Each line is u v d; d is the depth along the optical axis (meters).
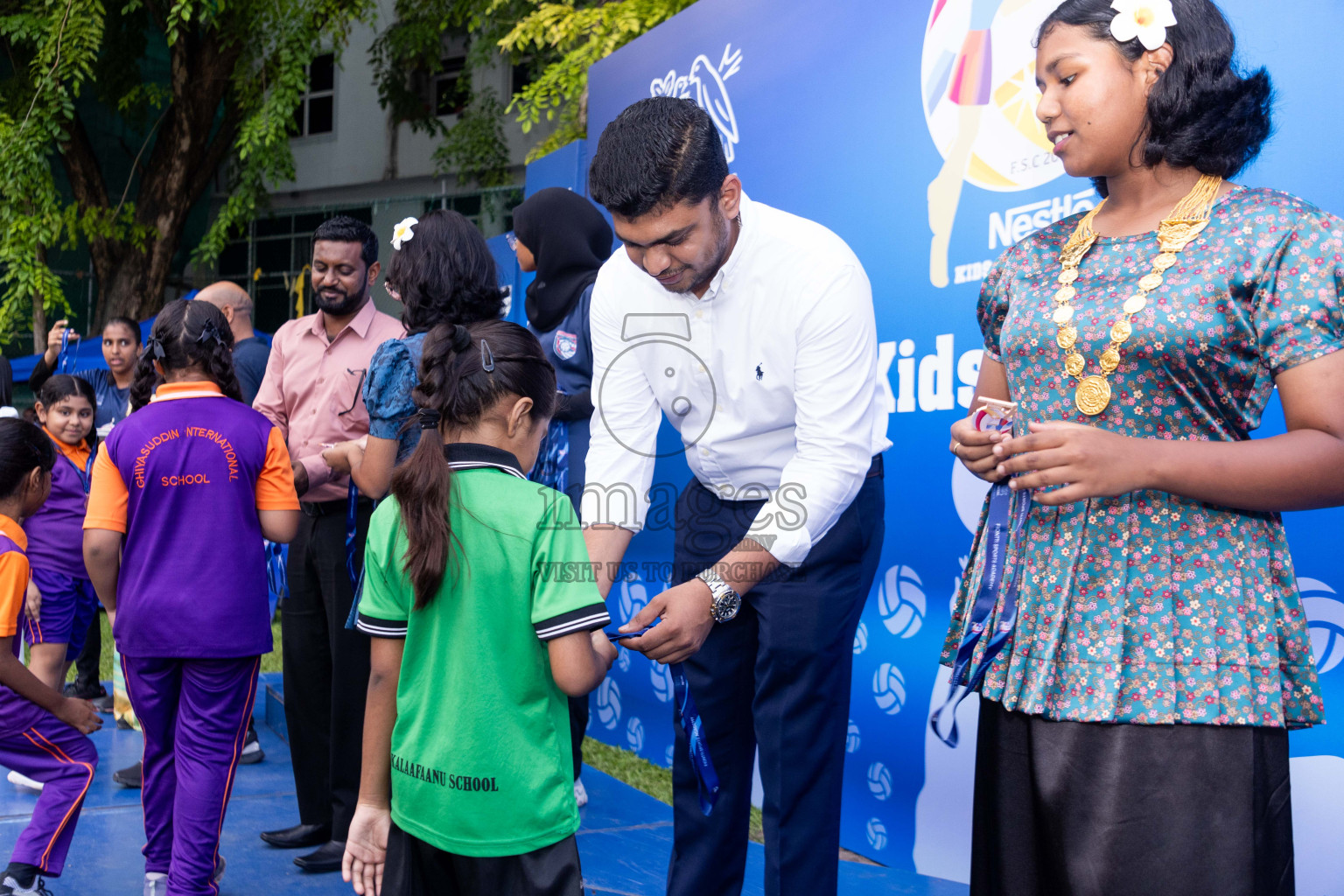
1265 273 1.16
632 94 4.11
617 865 2.78
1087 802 1.22
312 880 2.76
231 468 2.44
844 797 3.02
